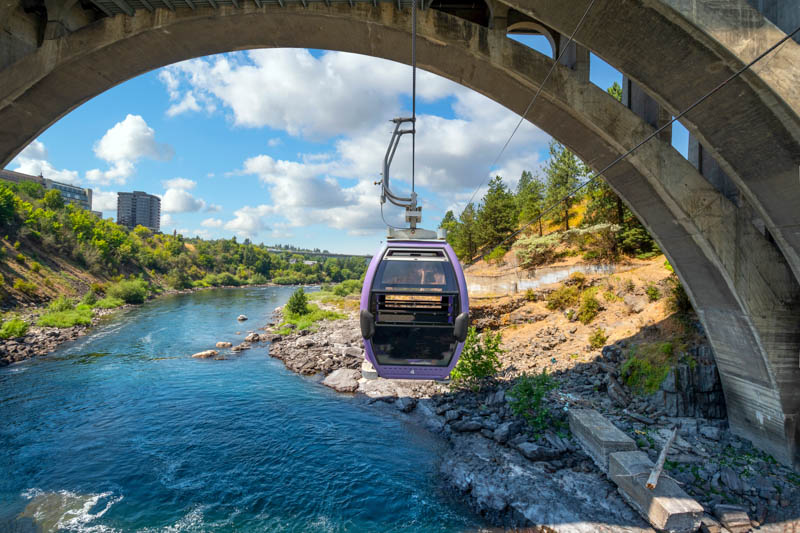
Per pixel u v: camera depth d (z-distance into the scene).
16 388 22.58
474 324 28.75
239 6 13.25
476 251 55.72
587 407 16.38
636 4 9.65
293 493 12.68
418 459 14.65
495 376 21.16
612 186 16.20
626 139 13.95
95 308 56.44
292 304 53.41
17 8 13.78
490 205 50.56
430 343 7.04
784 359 12.83
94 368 26.95
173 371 26.47
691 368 15.72
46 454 15.18
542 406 16.45
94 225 107.81
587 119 14.08
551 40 15.52
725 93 10.12
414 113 7.97
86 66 14.31
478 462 13.70
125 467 14.30
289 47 15.09
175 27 13.70
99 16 15.38
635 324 21.30
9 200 71.50
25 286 53.34
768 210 11.34
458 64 14.69
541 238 36.94
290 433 16.97
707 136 11.46
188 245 181.50
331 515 11.62
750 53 9.15
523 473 12.70
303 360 28.48
